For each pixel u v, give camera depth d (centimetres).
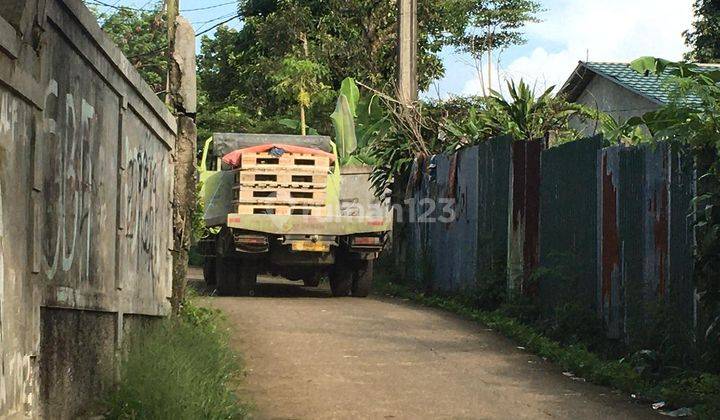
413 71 2184
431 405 852
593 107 2970
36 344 549
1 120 485
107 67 733
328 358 1063
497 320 1307
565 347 1137
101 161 733
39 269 552
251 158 1647
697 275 901
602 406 868
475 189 1559
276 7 3897
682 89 986
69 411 640
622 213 1099
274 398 868
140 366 739
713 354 898
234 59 4100
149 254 984
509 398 891
